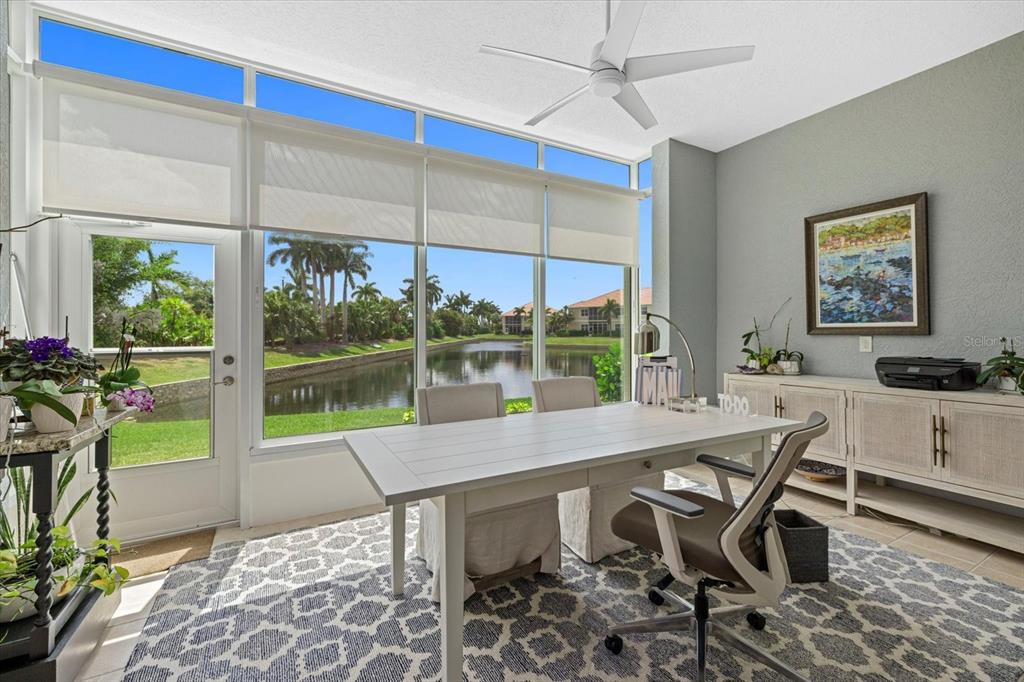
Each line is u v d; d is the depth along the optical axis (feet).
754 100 10.90
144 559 7.64
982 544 8.05
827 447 9.87
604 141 13.21
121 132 7.95
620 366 14.40
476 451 5.45
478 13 7.97
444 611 4.42
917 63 9.39
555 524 7.14
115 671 5.02
